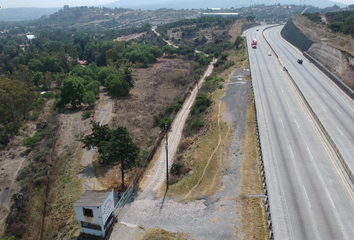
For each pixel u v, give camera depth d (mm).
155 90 85250
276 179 30625
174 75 103500
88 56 128750
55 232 28844
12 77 84000
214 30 166500
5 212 33281
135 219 28812
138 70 114000
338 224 24000
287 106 50219
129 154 33781
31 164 42656
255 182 31625
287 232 23391
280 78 66500
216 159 38594
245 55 95062
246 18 184875
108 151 34000
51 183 37969
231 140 42906
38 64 106250
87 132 55750
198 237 25250
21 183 38156
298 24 116375
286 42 113125
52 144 49812
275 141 38562
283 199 27422
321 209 25828
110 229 27547
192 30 170500
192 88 81750
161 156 43719
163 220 28234
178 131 53469
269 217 25250
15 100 59156
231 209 28219
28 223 30906
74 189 36000
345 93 54969
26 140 49031
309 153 35312
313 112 45719
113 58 119688
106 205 26500
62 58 115062
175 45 159000
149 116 63469
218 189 32125
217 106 56594
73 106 70438
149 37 181375
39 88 88688
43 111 68312
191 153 41625
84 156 45031
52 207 33125
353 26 88062
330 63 71250
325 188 28734
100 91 85750
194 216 28188
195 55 132750
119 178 38344
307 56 83688
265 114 47281
